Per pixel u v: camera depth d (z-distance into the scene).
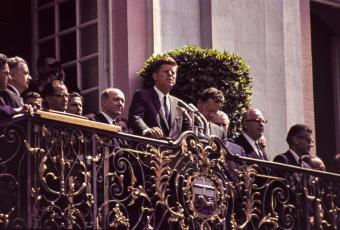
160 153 17.59
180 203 17.75
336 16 25.12
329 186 19.66
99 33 21.59
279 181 18.97
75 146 16.78
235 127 20.91
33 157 16.28
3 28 22.83
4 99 17.39
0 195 16.38
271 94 22.62
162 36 21.59
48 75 20.06
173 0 21.84
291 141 20.17
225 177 18.31
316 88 25.12
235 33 22.36
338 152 25.06
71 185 16.58
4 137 16.31
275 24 22.95
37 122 16.39
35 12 22.53
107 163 17.09
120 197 17.38
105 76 21.47
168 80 18.67
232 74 20.97
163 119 18.52
